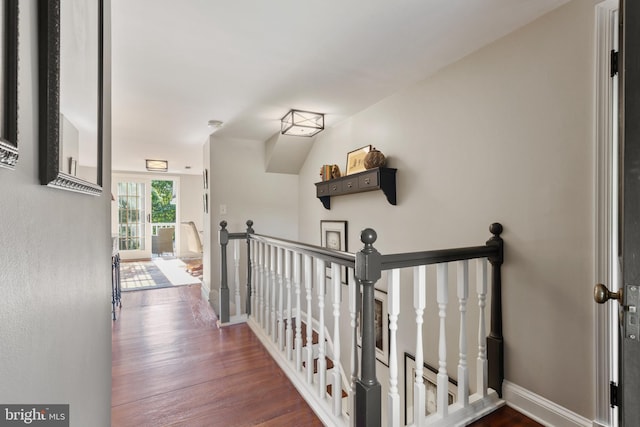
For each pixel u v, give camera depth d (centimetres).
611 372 146
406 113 262
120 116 330
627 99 78
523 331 178
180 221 841
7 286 49
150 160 580
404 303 259
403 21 174
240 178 434
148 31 180
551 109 166
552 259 166
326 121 351
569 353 159
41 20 63
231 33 184
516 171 182
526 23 177
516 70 182
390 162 280
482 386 182
